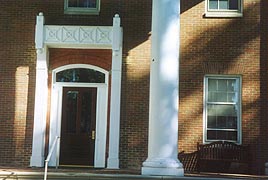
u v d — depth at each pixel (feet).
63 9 53.47
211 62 52.39
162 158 40.11
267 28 53.01
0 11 53.52
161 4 42.04
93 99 53.47
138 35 53.01
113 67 51.98
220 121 52.42
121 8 53.47
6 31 53.21
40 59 51.93
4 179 38.06
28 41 53.11
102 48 52.85
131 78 52.44
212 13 53.01
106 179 37.81
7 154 51.80
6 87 52.54
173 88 41.22
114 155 51.06
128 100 52.24
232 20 52.90
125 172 41.98
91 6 54.08
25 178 37.96
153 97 41.42
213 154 50.72
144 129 51.88
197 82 52.29
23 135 51.98
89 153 52.70
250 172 50.21
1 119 52.24
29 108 52.26
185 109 52.08
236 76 52.70
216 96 52.75
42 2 53.62
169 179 38.06
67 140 52.90
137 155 51.60
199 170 50.26
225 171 50.03
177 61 41.78
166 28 41.68
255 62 52.37
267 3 53.36
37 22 51.57
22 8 53.57
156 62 41.65
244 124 51.75
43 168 47.50
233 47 52.54
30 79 52.60
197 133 51.70
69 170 43.62
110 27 51.78
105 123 52.90
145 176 38.17
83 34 51.67
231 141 51.90
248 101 52.03
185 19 53.06
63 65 53.26
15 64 52.80
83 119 53.21
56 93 53.42
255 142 51.44
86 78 53.62
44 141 52.13
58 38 51.55
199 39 52.75
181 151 51.47
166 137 40.45
